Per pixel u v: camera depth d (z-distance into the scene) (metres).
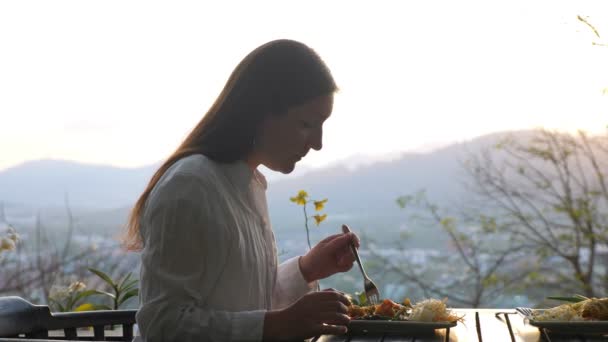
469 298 8.14
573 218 7.64
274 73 1.61
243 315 1.48
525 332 1.73
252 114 1.63
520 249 7.98
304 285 1.87
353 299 2.13
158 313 1.46
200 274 1.50
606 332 1.66
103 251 5.10
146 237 1.52
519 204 7.97
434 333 1.72
